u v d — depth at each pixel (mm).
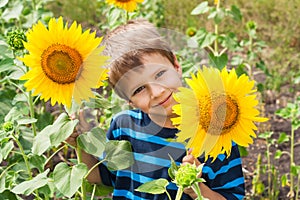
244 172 3973
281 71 5277
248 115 1665
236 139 1686
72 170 1902
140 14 4801
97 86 1696
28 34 1795
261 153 4223
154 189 1669
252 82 1656
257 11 6367
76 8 6344
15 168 2525
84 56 1774
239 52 5641
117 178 2260
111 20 3473
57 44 1777
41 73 1799
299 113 3713
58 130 1842
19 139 2557
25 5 4277
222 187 2133
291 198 3758
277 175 3877
